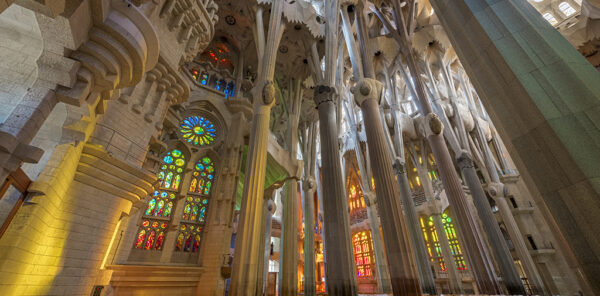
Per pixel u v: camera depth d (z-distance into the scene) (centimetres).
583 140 286
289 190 1728
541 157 310
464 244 1266
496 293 1120
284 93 2056
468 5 431
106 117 642
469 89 2573
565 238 286
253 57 2134
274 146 1703
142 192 707
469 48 420
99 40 359
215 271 1249
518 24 381
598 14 1588
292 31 1770
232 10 1748
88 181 591
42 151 342
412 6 1950
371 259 2800
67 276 519
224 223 1362
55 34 326
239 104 1717
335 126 1216
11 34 446
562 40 362
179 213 1363
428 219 2594
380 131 1123
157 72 807
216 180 1545
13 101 409
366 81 1253
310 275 1645
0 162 306
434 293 1485
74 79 359
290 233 1611
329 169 1076
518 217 2162
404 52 1809
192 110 1645
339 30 1847
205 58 1953
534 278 1630
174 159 1476
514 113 345
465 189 2481
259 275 1600
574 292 1788
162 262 1220
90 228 581
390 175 1018
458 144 1828
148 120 762
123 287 1017
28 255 431
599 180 263
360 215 3094
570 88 317
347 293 836
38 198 439
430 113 1545
